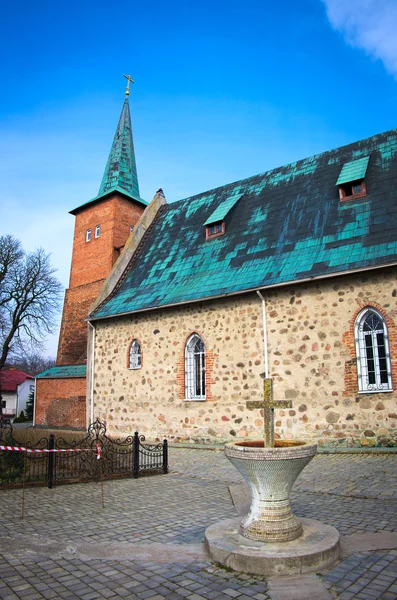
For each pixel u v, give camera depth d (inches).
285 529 228.4
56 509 335.0
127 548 246.4
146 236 964.0
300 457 228.7
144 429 734.5
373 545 233.5
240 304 652.7
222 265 721.0
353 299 558.9
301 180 775.7
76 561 228.5
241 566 211.6
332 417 552.7
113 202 1218.6
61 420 993.5
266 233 716.7
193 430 674.2
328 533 235.8
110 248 1183.6
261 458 226.5
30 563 226.4
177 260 823.1
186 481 432.8
